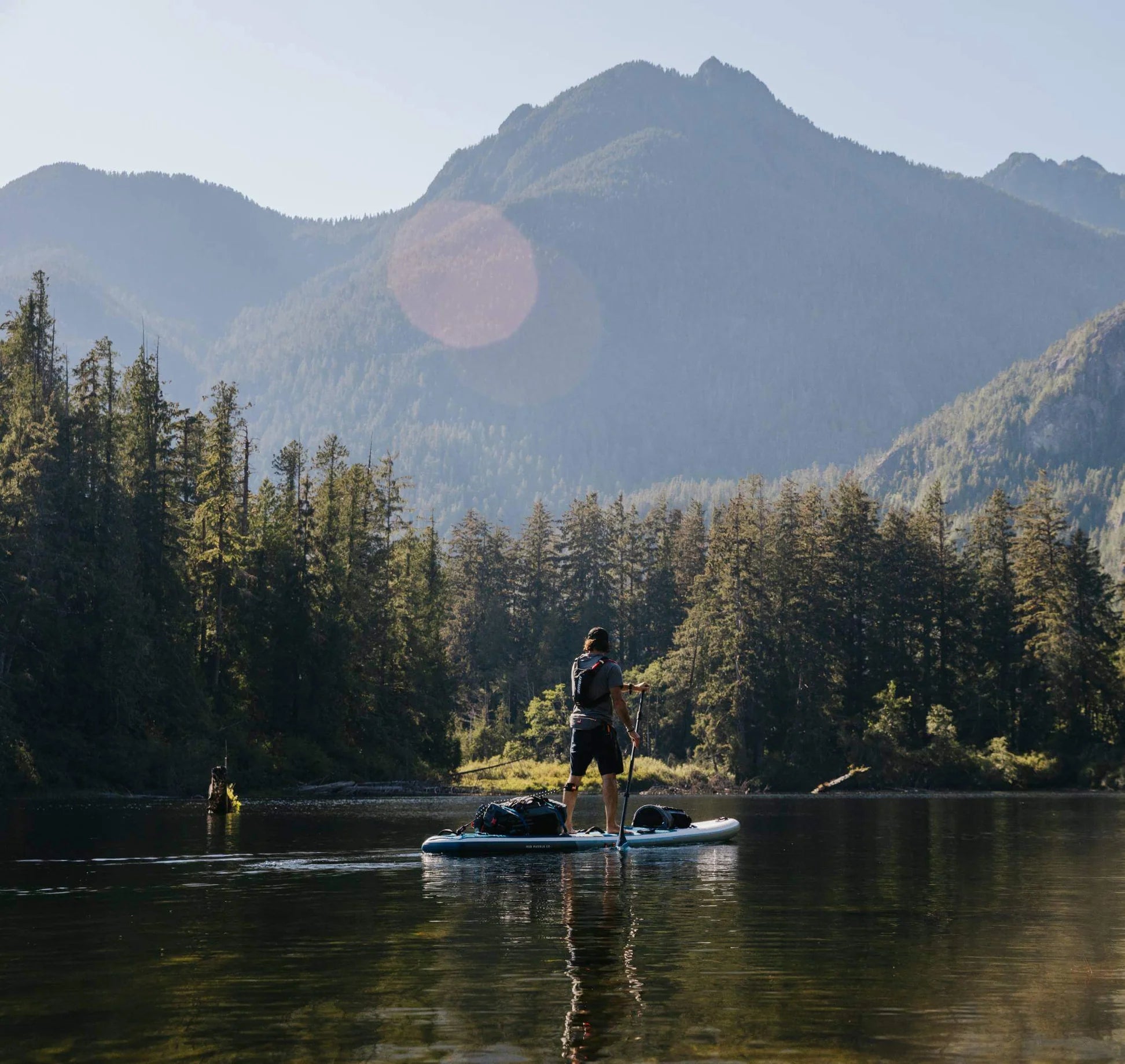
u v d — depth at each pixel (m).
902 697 84.38
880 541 92.56
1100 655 84.94
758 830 22.00
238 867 12.66
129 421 65.38
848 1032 5.61
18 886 10.94
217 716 60.69
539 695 115.69
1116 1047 5.37
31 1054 5.25
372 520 79.25
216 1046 5.36
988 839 19.09
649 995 6.33
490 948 7.63
